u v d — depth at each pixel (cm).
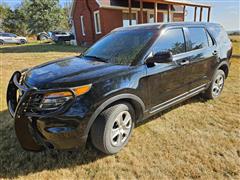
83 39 1980
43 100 239
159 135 335
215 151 294
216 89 477
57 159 282
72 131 242
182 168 263
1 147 306
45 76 269
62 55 1196
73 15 2042
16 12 4500
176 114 407
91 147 303
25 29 4472
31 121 246
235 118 389
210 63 428
